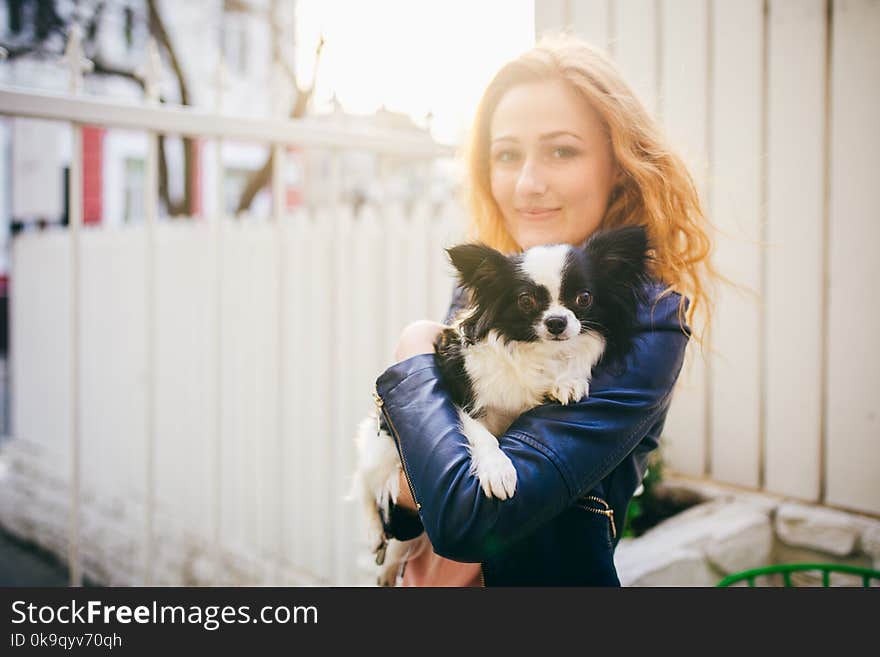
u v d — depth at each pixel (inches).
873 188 109.7
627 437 51.6
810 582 113.3
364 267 135.4
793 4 116.2
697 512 118.1
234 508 162.1
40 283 221.0
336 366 140.0
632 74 136.2
